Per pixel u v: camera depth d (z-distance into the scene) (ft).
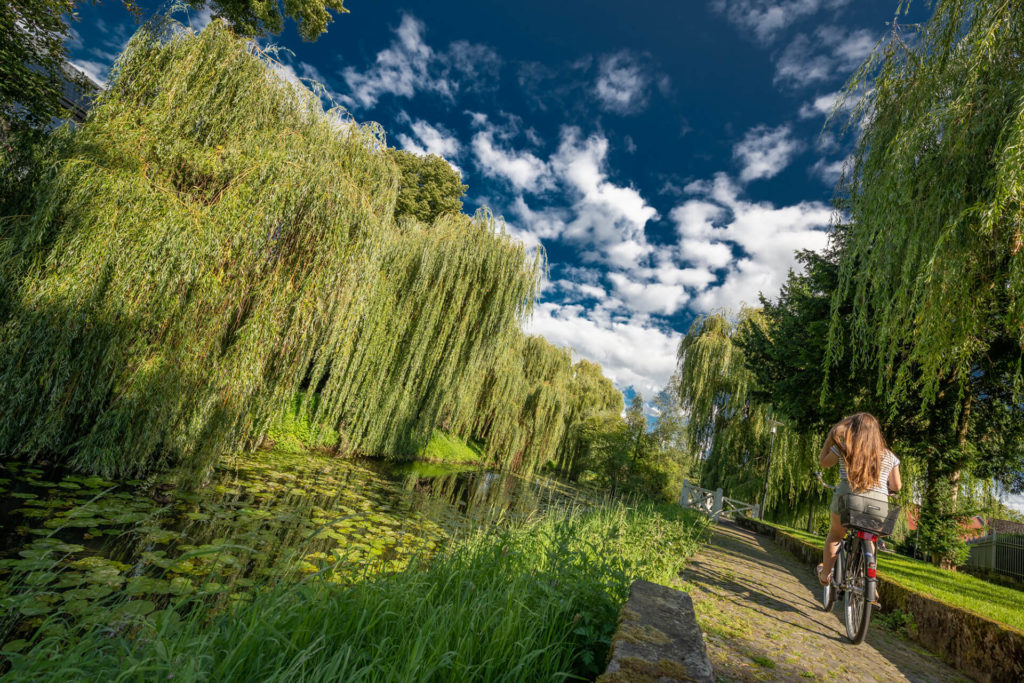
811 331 37.47
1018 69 17.25
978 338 22.21
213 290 21.33
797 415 41.24
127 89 23.47
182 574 12.16
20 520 13.76
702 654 6.04
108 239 18.88
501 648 6.96
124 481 19.61
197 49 24.34
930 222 18.88
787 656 9.82
